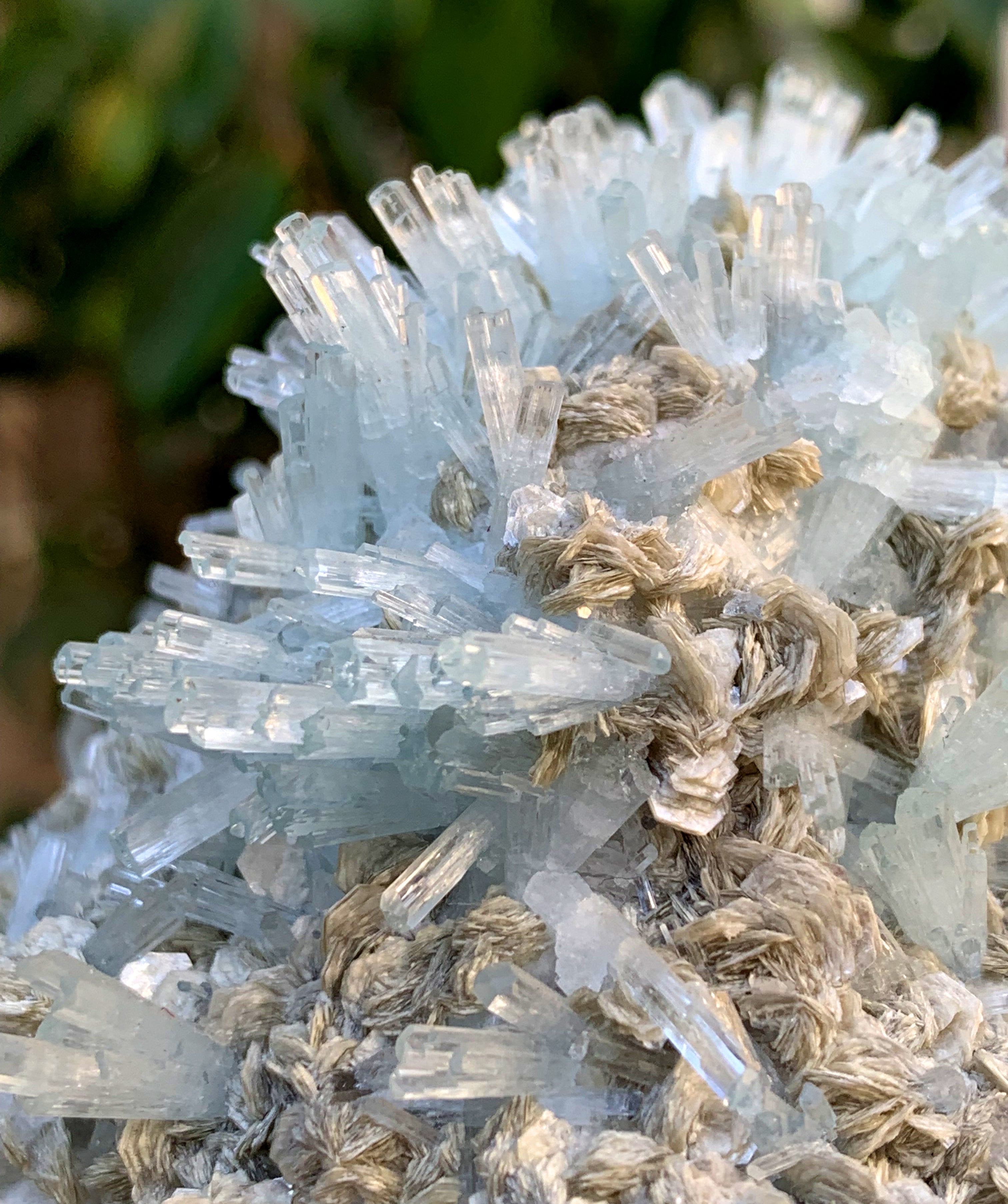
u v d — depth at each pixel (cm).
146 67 29
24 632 34
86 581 35
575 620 15
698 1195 14
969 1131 15
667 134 20
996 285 18
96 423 36
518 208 19
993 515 16
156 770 19
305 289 17
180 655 16
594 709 15
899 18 34
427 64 30
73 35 29
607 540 15
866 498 17
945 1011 15
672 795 15
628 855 16
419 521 17
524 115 31
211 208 30
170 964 17
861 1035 15
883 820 17
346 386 17
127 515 36
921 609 17
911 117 19
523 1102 15
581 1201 14
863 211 18
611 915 15
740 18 33
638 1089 15
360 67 32
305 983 16
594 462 16
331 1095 15
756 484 17
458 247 18
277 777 16
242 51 28
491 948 15
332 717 15
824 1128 14
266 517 18
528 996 14
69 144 31
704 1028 14
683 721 15
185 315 29
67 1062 15
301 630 17
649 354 17
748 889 15
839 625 15
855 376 17
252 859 17
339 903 16
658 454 16
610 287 18
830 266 18
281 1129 15
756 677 15
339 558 16
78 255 34
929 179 18
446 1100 15
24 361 35
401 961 15
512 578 16
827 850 16
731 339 17
